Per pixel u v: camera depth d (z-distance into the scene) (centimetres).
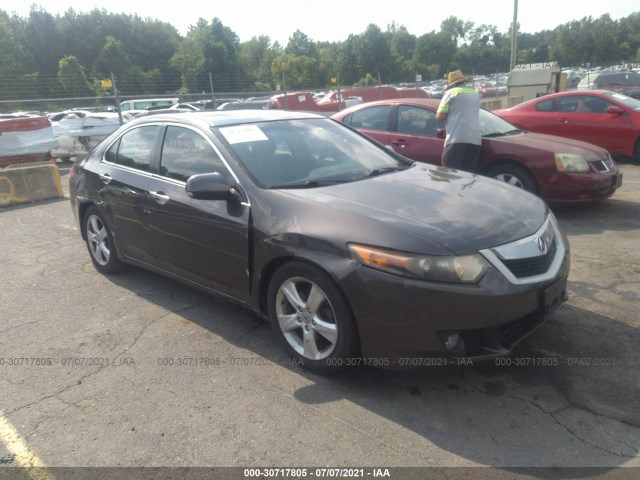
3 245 628
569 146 647
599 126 987
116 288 475
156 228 411
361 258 285
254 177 356
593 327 369
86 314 425
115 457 263
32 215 786
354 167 400
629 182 845
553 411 284
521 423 276
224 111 456
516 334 296
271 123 425
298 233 311
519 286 284
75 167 522
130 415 295
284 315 334
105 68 7431
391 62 7631
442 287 271
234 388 316
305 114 468
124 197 439
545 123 1039
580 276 461
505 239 294
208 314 417
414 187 358
